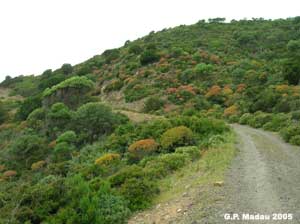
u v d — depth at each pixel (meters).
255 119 33.81
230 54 74.19
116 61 83.12
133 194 12.32
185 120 25.11
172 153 18.12
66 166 25.38
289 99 36.34
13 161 33.09
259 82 51.78
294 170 14.64
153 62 70.75
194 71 59.97
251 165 15.22
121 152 24.05
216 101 48.59
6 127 48.00
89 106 36.19
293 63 48.81
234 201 10.55
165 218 10.37
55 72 96.81
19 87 99.19
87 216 10.66
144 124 29.88
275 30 91.06
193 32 96.75
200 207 10.41
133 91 58.94
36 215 12.14
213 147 19.11
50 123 39.53
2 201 15.31
